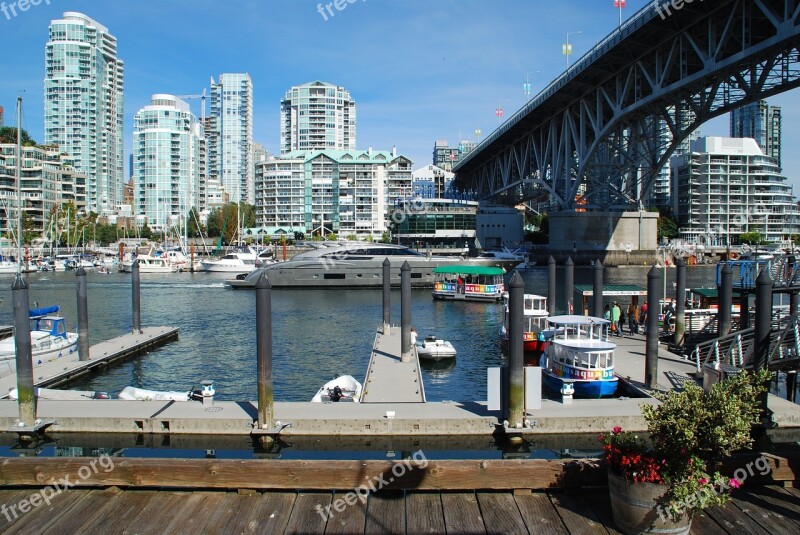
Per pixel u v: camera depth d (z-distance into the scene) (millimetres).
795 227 147375
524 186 131500
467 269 54812
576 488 9117
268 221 155750
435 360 28422
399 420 16047
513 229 130625
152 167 179375
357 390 20078
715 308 33500
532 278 79938
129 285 69812
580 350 20844
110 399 18547
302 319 42469
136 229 158125
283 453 15828
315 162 153375
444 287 55750
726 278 23672
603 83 75125
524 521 8336
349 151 159625
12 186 126062
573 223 97000
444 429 16016
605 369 20516
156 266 90562
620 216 97938
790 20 43031
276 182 153750
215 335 36031
